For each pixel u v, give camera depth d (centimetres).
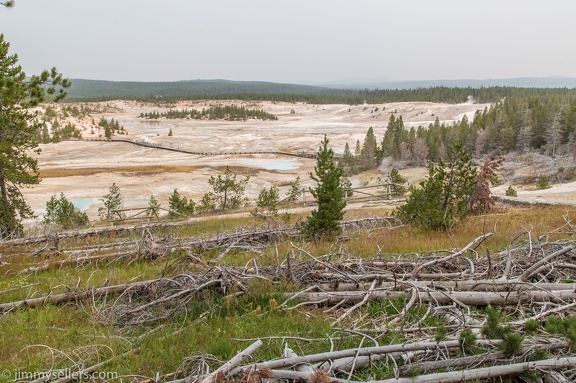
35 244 1345
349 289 635
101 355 500
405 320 509
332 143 11050
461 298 569
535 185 4575
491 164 1731
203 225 1791
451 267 713
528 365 381
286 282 653
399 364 423
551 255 640
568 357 388
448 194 1267
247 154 9525
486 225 1279
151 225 1716
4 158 1761
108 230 1590
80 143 11275
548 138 7519
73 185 5762
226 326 550
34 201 4734
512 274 654
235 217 2244
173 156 9319
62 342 541
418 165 7988
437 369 402
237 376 391
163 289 679
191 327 550
